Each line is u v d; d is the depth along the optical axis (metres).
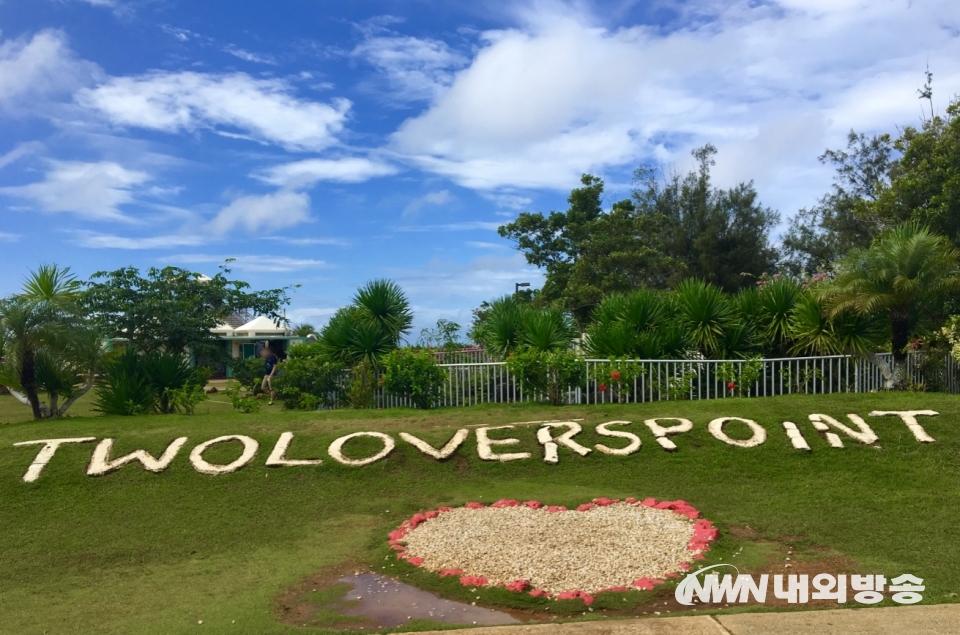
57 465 9.83
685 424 10.99
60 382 12.71
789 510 8.20
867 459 9.67
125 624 5.59
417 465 10.10
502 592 5.86
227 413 12.73
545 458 10.21
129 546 7.68
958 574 6.10
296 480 9.61
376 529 8.00
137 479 9.55
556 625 5.09
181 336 15.98
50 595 6.36
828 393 12.89
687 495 8.92
